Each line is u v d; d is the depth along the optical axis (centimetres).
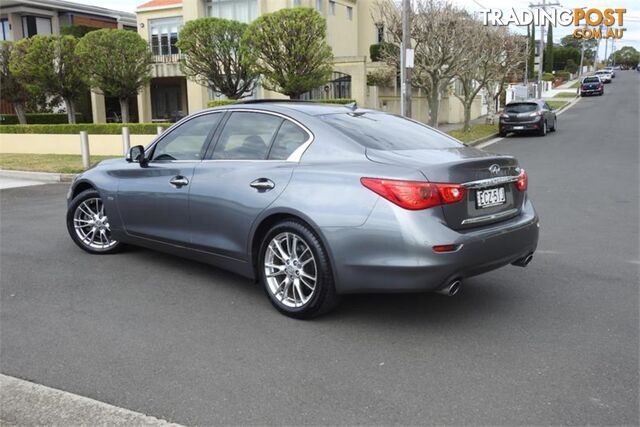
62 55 2316
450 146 476
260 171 460
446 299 486
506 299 486
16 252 642
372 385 341
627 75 9425
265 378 351
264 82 2177
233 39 2184
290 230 434
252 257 468
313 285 436
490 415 308
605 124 2692
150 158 562
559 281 534
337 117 472
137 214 563
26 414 310
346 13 3125
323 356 380
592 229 741
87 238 636
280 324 435
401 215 386
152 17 3006
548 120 2355
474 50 2075
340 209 406
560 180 1165
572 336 410
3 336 413
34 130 2038
